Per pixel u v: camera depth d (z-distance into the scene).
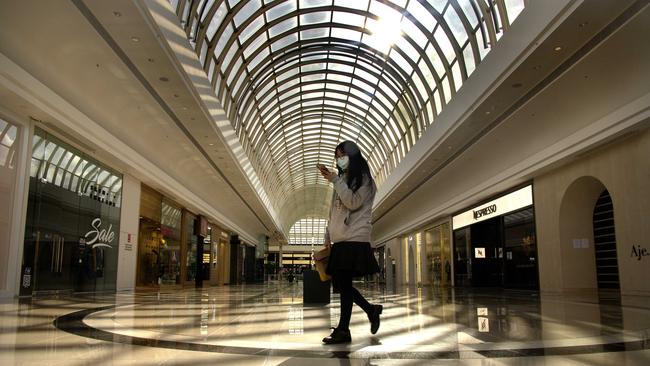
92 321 5.39
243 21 17.36
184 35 12.81
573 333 4.23
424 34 18.89
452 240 29.14
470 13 15.80
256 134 30.88
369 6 19.03
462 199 25.80
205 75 15.67
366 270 3.52
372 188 3.70
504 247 21.59
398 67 23.02
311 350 3.19
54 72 11.29
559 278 16.95
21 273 11.75
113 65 12.32
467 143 19.88
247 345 3.45
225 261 43.62
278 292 18.48
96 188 16.00
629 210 13.25
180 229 27.56
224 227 40.56
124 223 18.39
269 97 27.64
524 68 12.55
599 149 14.42
